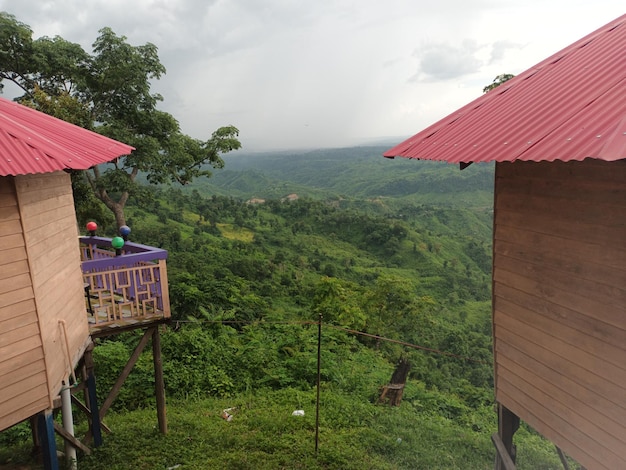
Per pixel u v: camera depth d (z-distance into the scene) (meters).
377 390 11.00
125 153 5.80
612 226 3.13
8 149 3.83
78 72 16.11
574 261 3.48
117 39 16.44
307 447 7.62
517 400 4.36
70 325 5.82
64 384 5.50
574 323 3.54
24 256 4.52
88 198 16.55
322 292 19.44
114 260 6.88
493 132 3.66
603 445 3.36
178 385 10.58
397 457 7.77
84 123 15.18
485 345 22.22
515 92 4.44
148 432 8.18
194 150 19.94
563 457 4.54
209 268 27.45
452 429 9.43
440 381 14.45
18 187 4.41
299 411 9.15
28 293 4.59
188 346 11.83
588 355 3.43
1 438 8.47
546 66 4.76
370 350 15.16
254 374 11.34
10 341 4.46
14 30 14.55
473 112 4.50
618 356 3.17
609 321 3.21
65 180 5.87
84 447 7.02
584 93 3.46
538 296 3.91
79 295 6.27
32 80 15.90
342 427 8.77
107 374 10.64
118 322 7.10
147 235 41.81
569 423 3.68
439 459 7.84
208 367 11.18
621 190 3.04
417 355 17.52
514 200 4.12
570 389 3.64
